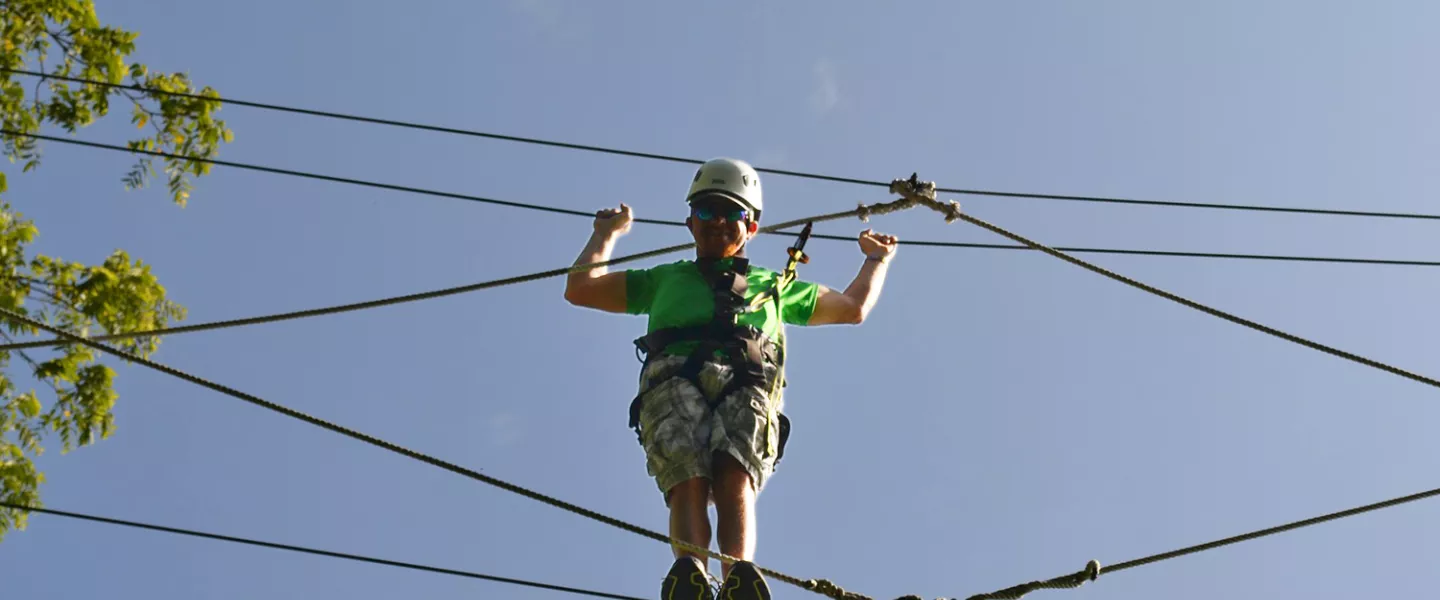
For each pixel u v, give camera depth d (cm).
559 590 860
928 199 941
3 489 1341
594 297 904
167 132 1470
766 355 865
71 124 1447
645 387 855
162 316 1416
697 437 830
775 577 805
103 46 1457
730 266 891
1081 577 842
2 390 1364
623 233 929
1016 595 841
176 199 1459
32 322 808
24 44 1443
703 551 779
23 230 1373
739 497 820
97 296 1373
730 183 909
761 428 838
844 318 929
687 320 862
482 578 869
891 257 974
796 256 923
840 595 808
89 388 1366
